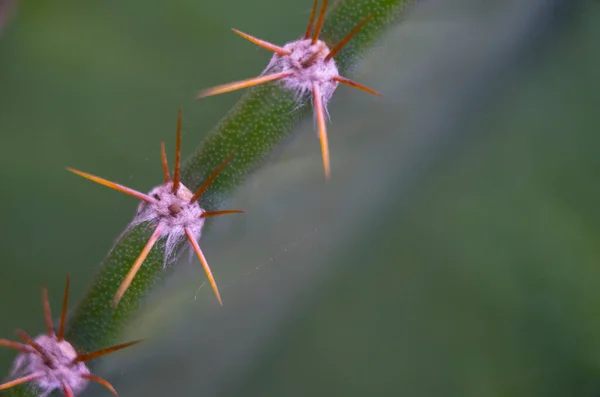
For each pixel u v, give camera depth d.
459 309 0.16
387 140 0.17
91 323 0.16
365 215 0.17
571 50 0.17
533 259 0.17
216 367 0.16
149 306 0.16
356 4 0.17
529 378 0.16
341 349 0.16
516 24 0.17
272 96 0.16
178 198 0.16
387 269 0.17
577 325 0.16
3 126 0.17
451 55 0.17
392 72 0.17
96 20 0.18
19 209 0.17
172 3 0.18
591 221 0.17
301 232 0.17
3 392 0.16
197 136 0.17
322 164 0.17
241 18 0.18
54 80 0.17
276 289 0.17
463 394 0.16
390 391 0.16
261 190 0.17
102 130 0.17
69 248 0.17
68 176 0.17
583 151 0.17
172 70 0.18
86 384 0.16
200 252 0.16
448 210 0.17
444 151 0.17
